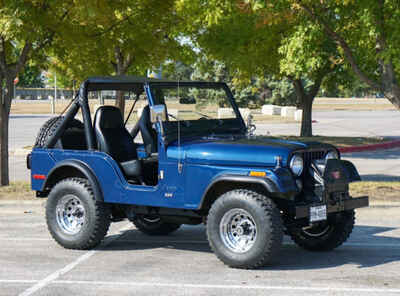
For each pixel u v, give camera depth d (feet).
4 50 44.06
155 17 52.26
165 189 25.12
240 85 80.12
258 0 37.47
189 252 27.25
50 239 30.25
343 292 20.66
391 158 68.69
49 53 48.52
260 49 67.67
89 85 28.04
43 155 28.32
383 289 21.02
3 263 25.32
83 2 39.81
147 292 20.88
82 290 21.24
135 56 58.70
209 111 27.55
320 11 41.11
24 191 43.04
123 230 32.60
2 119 44.86
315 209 23.35
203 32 70.03
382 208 36.01
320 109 203.00
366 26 39.11
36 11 40.65
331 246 26.81
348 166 26.03
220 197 23.59
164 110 25.82
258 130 109.29
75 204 27.68
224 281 22.11
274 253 22.89
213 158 23.99
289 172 22.93
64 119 28.32
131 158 28.50
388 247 27.91
